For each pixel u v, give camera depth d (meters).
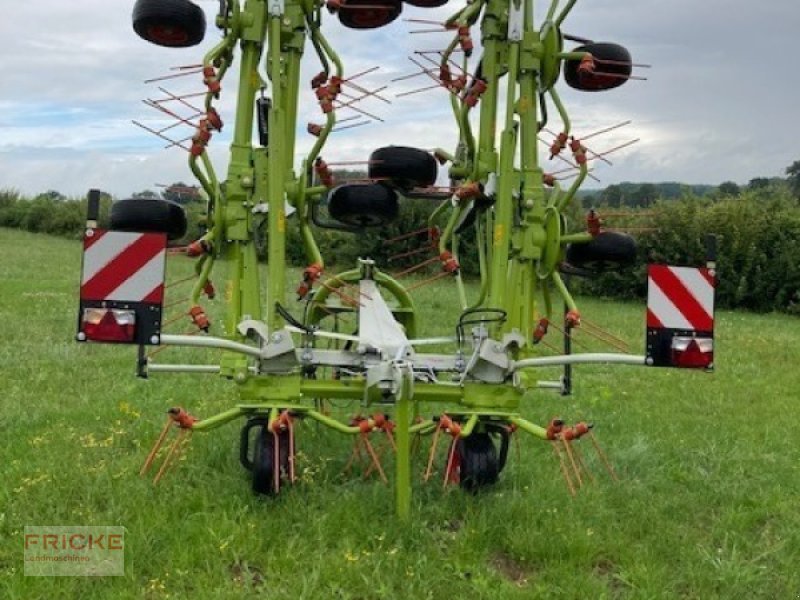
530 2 5.32
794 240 22.67
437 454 5.77
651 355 4.47
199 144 5.01
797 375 10.67
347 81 5.24
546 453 6.10
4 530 4.23
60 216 38.50
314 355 5.04
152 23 4.93
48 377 8.11
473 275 12.37
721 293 23.55
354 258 13.62
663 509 5.00
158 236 4.31
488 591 3.76
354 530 4.32
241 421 6.37
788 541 4.54
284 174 5.12
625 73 5.43
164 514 4.42
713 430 7.21
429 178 5.33
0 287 16.58
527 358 5.21
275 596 3.61
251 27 5.11
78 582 3.71
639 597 3.79
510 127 5.11
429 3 6.11
